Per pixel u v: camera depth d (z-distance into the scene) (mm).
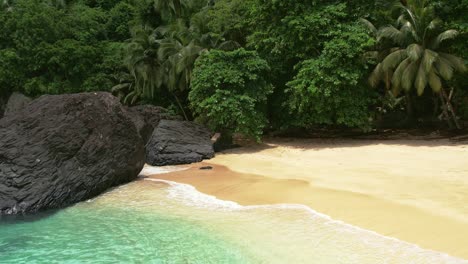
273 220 10586
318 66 21922
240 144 24812
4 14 39375
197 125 21781
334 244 8820
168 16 40906
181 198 13156
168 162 19234
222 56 23391
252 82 23234
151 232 9961
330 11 22797
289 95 24625
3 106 39625
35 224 10852
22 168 12266
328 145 23141
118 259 8398
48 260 8430
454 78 23969
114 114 15031
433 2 22453
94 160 13781
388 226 9734
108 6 51719
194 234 9734
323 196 12539
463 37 21891
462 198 11539
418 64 22062
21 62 37344
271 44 24469
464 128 26344
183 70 31250
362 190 12977
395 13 24344
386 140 23828
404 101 32406
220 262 8141
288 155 20797
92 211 11930
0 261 8391
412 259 7891
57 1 46625
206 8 34906
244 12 28953
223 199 12906
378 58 23391
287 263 7992
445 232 9141
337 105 22594
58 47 37250
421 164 16422
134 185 15164
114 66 39281
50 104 13953
